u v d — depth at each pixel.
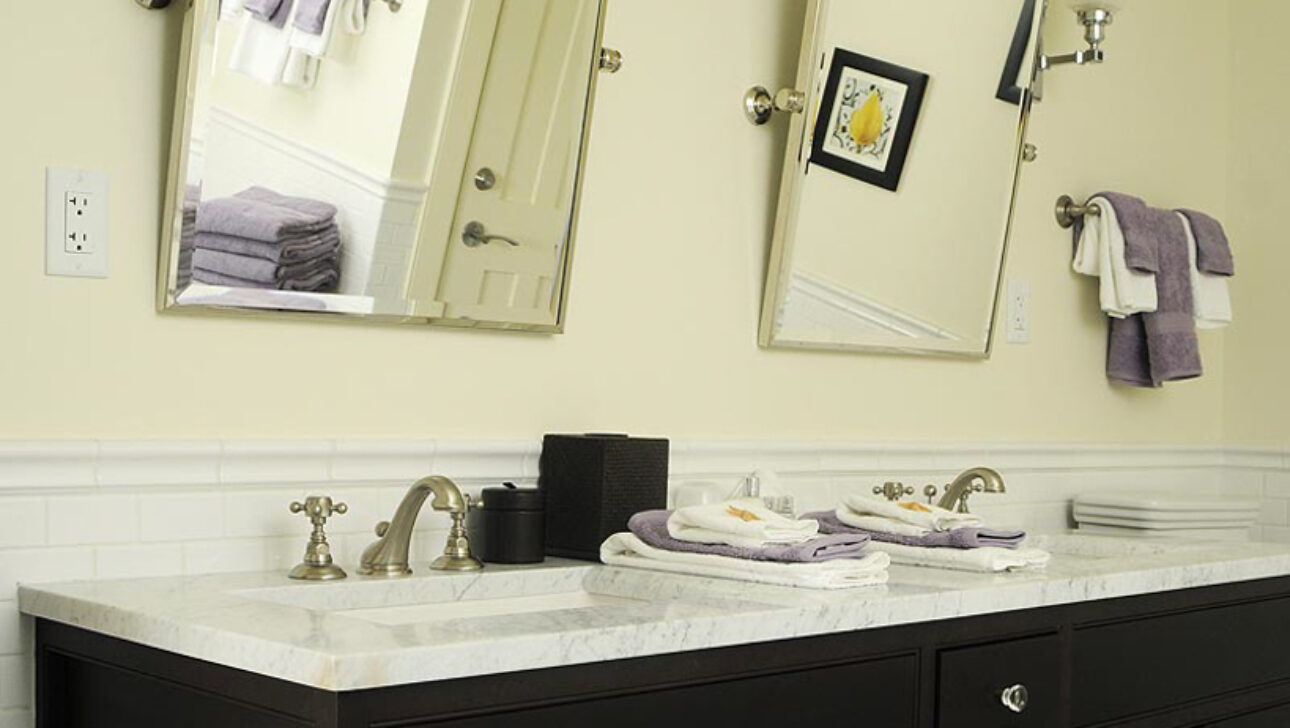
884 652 1.92
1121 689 2.30
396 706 1.42
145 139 1.96
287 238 2.04
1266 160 3.72
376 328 2.19
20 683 1.87
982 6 2.92
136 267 1.96
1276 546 2.75
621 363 2.51
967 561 2.26
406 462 2.21
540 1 2.26
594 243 2.46
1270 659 2.63
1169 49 3.65
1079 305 3.43
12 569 1.86
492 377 2.33
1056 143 3.35
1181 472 3.67
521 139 2.28
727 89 2.66
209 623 1.57
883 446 2.91
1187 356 3.35
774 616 1.75
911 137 2.85
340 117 2.07
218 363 2.03
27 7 1.87
